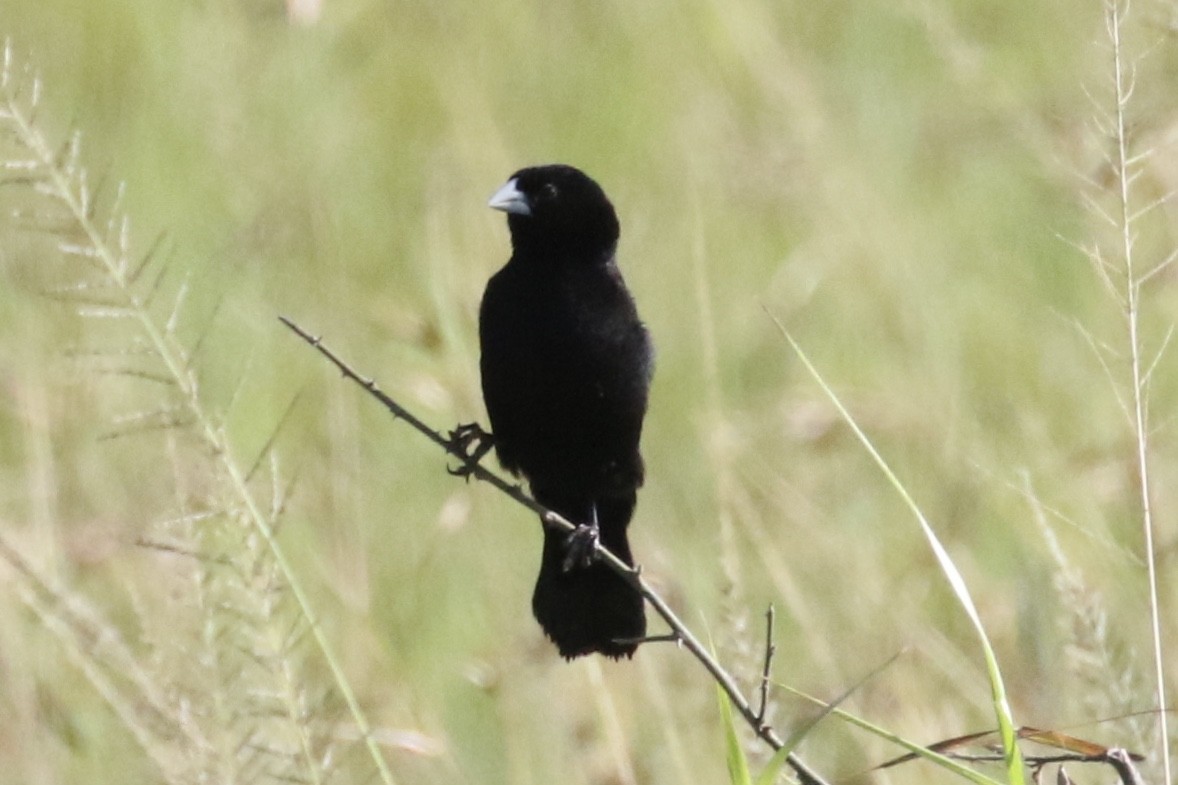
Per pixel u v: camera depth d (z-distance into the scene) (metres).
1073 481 10.55
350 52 15.81
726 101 15.66
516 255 9.66
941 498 11.30
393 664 9.73
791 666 10.15
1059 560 8.48
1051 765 9.09
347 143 14.72
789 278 13.71
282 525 10.58
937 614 10.55
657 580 9.84
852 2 16.70
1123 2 12.02
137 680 8.07
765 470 11.12
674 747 9.12
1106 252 10.50
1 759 9.11
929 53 16.14
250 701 7.43
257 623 7.34
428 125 15.02
